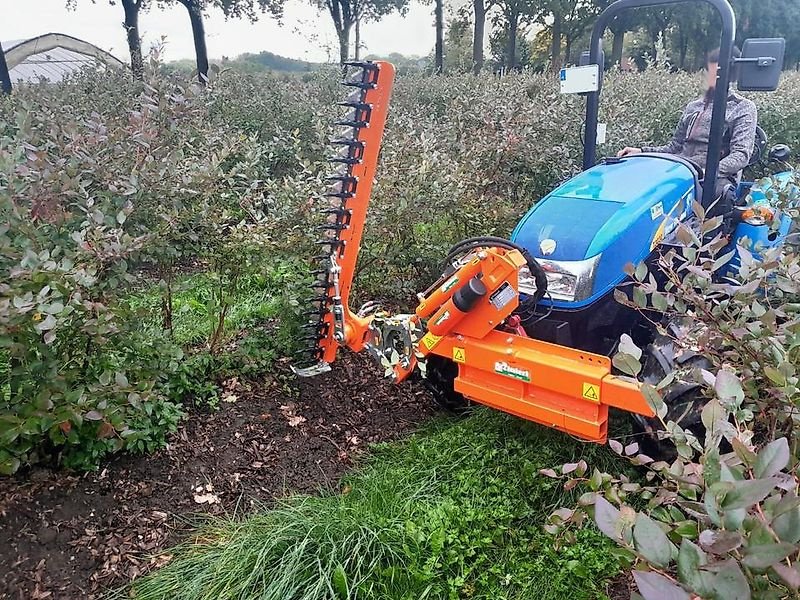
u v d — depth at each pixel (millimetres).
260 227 3994
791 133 8836
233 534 2840
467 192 4957
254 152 5012
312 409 3875
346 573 2576
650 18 21375
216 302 4531
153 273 4648
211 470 3322
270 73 13320
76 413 2678
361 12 21453
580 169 5898
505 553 2771
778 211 3449
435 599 2584
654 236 3248
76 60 16953
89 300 2971
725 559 1265
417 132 6359
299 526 2752
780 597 1262
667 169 3564
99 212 2959
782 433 1965
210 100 6973
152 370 3252
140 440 3221
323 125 6629
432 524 2848
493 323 2982
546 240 3145
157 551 2832
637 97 8562
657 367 2818
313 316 3773
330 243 3314
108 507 2994
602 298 3189
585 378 2713
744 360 2045
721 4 3363
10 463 2732
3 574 2613
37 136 4254
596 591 2586
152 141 3955
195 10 16031
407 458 3359
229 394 3889
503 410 3049
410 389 4109
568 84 4070
